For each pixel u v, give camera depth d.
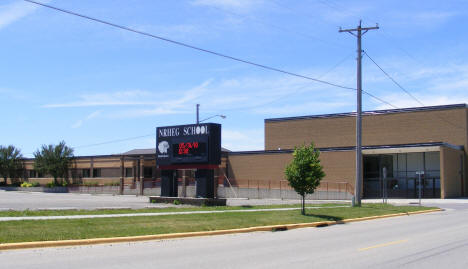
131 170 67.31
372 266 10.52
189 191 53.53
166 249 13.34
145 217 19.48
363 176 53.62
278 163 57.47
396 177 52.56
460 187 52.66
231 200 44.72
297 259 11.48
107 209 23.75
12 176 81.00
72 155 74.38
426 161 51.22
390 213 27.83
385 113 59.31
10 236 13.52
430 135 56.00
